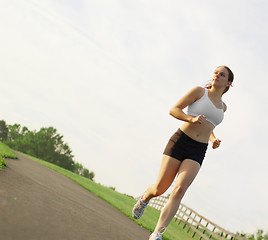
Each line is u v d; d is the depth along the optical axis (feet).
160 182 11.76
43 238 5.80
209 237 42.55
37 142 220.43
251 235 57.72
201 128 11.43
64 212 9.53
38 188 12.80
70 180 33.47
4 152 26.91
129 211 25.81
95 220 10.96
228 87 12.43
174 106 11.53
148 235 14.92
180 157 11.41
